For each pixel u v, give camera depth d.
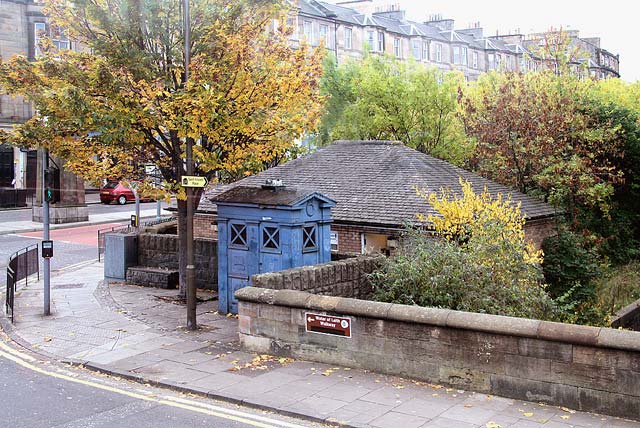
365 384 10.04
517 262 13.05
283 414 9.03
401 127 28.72
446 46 63.38
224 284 14.81
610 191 24.45
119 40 14.91
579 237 21.52
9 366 11.32
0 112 43.81
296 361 11.23
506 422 8.53
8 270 14.88
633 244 27.44
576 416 8.73
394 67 30.61
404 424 8.48
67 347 12.34
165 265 18.69
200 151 14.70
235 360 11.35
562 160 23.88
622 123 26.45
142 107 14.62
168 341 12.62
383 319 10.42
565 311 15.54
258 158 15.89
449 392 9.69
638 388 8.55
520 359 9.34
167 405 9.44
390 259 13.18
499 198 15.48
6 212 40.28
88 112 13.91
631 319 19.34
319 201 14.32
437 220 15.13
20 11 43.34
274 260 14.02
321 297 11.12
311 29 50.19
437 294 12.05
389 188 18.89
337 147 23.09
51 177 14.84
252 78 15.31
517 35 72.25
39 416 8.97
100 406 9.38
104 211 41.66
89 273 20.75
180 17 15.20
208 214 21.22
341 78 31.66
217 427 8.57
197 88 13.77
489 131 24.69
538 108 24.78
